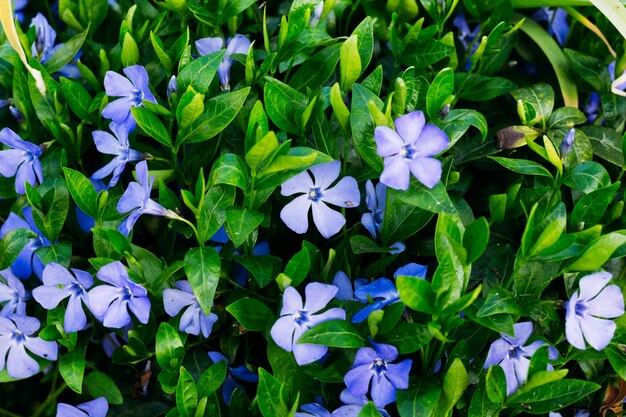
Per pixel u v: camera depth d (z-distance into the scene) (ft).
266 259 1.39
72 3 1.67
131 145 1.48
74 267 1.51
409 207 1.40
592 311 1.31
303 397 1.37
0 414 1.84
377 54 1.63
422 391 1.30
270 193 1.36
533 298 1.34
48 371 1.66
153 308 1.45
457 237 1.25
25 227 1.49
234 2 1.47
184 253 1.45
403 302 1.26
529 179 1.53
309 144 1.44
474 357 1.37
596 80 1.60
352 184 1.36
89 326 1.50
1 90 1.75
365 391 1.30
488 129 1.55
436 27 1.49
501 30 1.50
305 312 1.30
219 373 1.36
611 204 1.48
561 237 1.27
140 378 1.50
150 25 1.59
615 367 1.36
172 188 1.54
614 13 1.46
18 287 1.45
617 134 1.54
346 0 1.61
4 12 1.40
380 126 1.23
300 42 1.43
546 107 1.54
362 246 1.38
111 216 1.42
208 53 1.46
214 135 1.37
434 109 1.34
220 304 1.45
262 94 1.48
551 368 1.34
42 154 1.49
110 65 1.54
